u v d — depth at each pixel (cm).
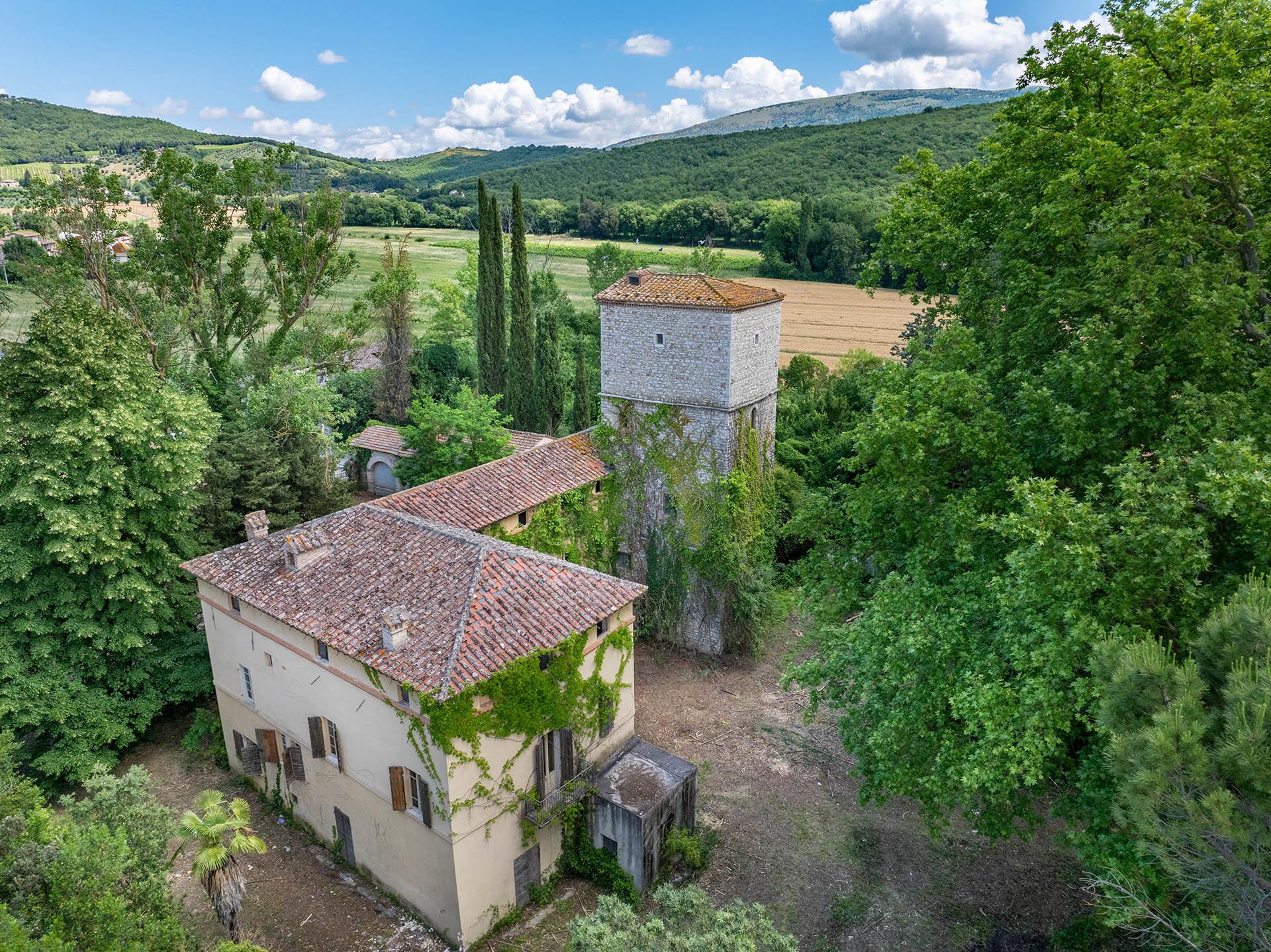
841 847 2353
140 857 1741
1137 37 2159
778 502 3703
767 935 1495
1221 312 1747
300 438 3709
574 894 2208
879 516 2308
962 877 2236
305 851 2348
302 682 2244
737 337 3047
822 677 2114
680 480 3247
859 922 2088
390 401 5509
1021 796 1884
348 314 5153
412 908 2114
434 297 7275
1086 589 1548
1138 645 1164
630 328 3222
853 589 2375
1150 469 1781
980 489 2066
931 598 1936
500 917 2080
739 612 3269
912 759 1880
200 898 2175
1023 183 2328
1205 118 1769
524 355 5031
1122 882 1416
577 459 3353
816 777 2659
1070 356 1920
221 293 4653
